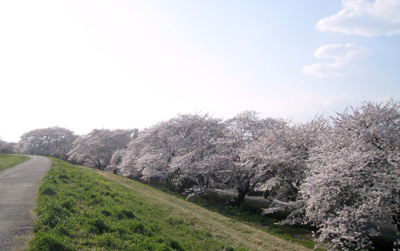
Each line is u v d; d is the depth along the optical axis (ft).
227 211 71.82
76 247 23.17
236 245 37.78
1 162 108.88
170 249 27.37
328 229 39.86
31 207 35.73
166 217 45.19
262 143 71.10
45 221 27.86
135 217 39.22
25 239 24.48
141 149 133.08
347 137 50.31
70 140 265.95
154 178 122.11
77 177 66.54
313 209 47.37
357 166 42.32
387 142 45.29
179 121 114.42
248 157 74.18
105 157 189.98
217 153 95.25
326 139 55.21
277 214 64.80
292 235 52.01
